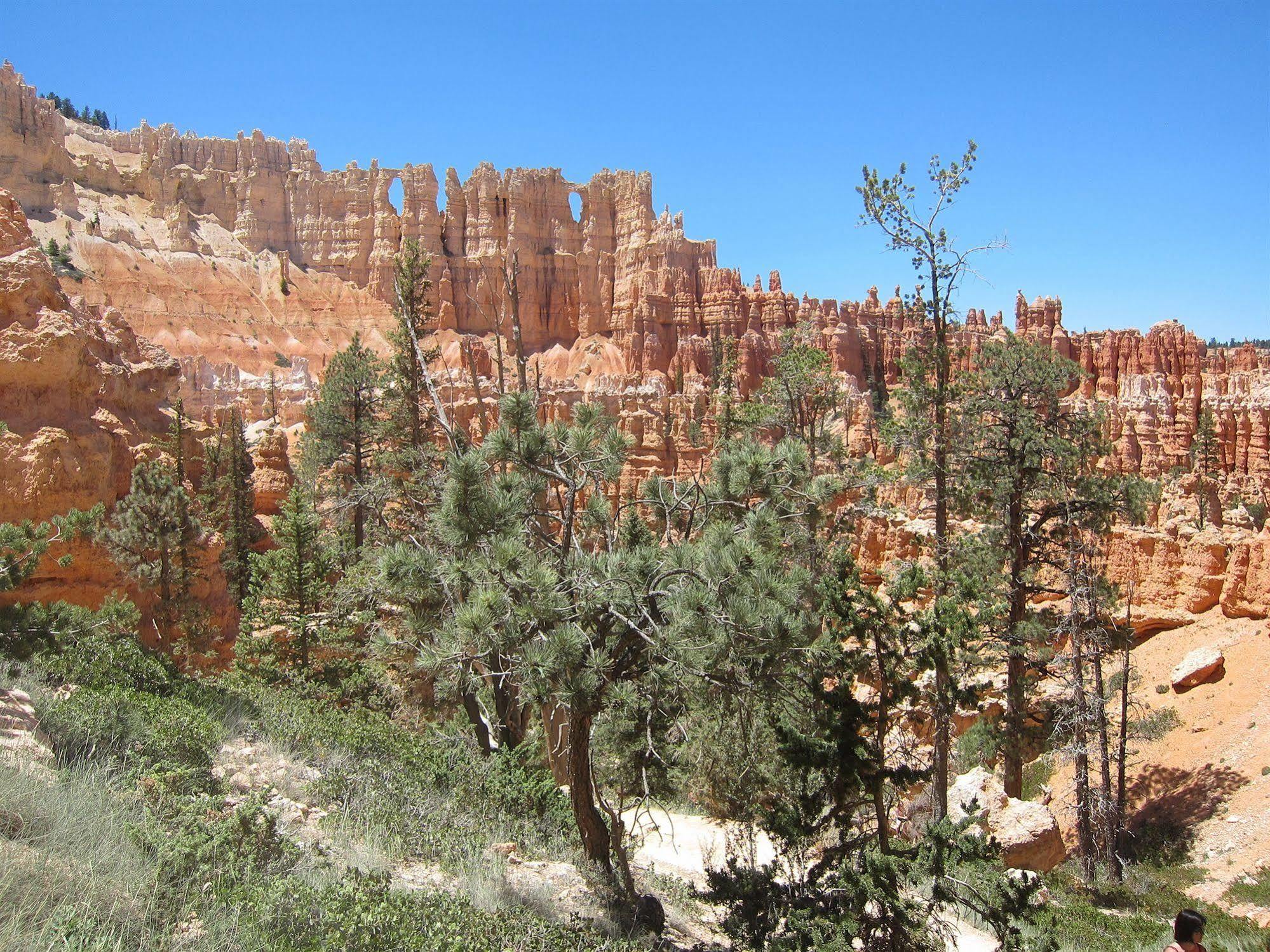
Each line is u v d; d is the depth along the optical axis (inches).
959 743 1067.9
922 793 785.6
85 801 331.6
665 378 4805.6
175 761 417.1
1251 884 879.1
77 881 283.0
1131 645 1196.5
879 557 1594.5
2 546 606.2
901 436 1085.8
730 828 682.8
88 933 253.4
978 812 769.6
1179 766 1125.1
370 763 554.3
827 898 429.4
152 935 268.2
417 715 922.1
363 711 826.8
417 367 1480.1
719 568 410.9
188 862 312.2
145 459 1312.7
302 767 523.8
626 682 463.2
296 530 1226.0
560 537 588.7
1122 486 1100.5
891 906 411.8
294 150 5428.2
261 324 4552.2
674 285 5049.2
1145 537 1418.6
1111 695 1272.1
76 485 1133.7
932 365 1053.2
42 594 1065.5
